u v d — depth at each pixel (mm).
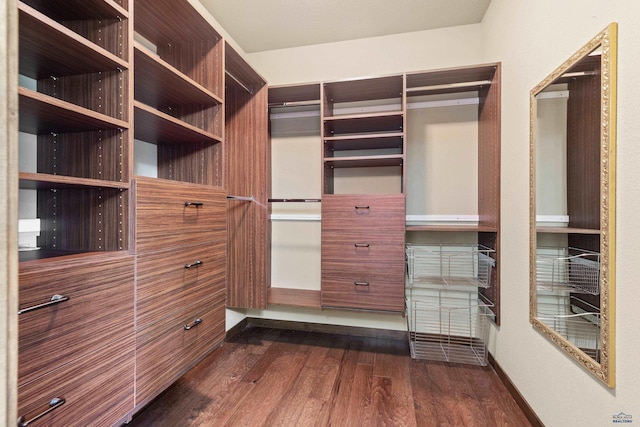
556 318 1255
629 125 867
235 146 2314
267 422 1416
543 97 1345
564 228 1225
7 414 371
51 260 813
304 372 1872
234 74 2090
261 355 2102
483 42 2129
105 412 912
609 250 928
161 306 1150
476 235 2254
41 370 737
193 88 1450
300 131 2559
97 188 1085
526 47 1483
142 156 1646
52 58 988
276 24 2205
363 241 2018
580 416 1060
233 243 2320
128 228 1045
